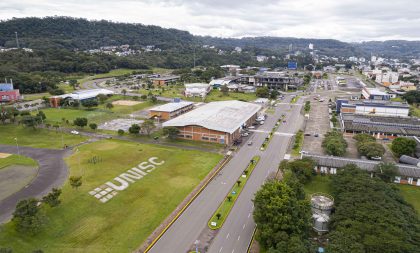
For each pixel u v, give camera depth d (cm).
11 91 17612
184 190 7244
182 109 15088
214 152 9831
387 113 14412
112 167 8394
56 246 5212
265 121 14075
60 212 6109
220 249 5272
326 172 8138
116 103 17350
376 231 4978
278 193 5531
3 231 5453
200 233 5706
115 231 5662
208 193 7188
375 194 6097
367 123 12075
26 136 11288
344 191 6444
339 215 5572
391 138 11306
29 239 5325
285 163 7912
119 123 13312
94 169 8219
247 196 7056
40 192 6981
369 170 7738
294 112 15988
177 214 6272
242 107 13912
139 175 7944
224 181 7812
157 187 7338
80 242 5334
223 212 6362
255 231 5766
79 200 6575
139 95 19750
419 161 8394
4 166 8450
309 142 10944
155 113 14012
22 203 5553
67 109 15875
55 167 8406
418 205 6681
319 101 19125
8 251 4600
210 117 11519
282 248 4600
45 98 16562
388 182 7519
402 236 4881
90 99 17275
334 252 4606
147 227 5819
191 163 8856
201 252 5188
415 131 11306
